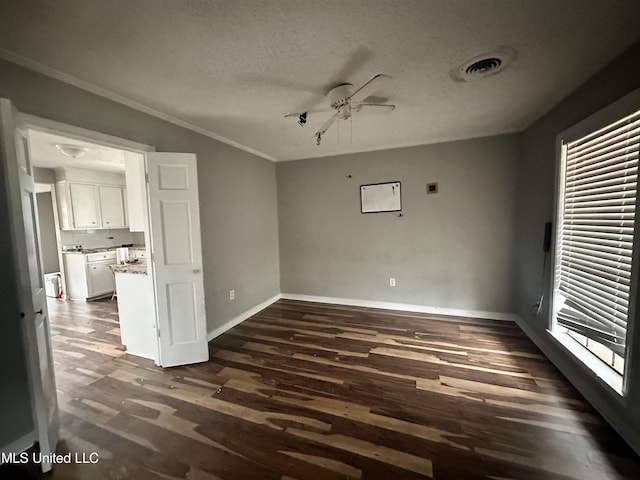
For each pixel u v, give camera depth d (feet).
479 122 9.85
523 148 10.69
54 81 6.12
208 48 5.34
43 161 14.42
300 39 5.11
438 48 5.47
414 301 13.14
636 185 5.23
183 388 7.39
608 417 5.81
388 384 7.37
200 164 10.10
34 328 4.98
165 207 8.30
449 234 12.31
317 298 14.99
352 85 6.81
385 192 13.14
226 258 11.39
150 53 5.46
